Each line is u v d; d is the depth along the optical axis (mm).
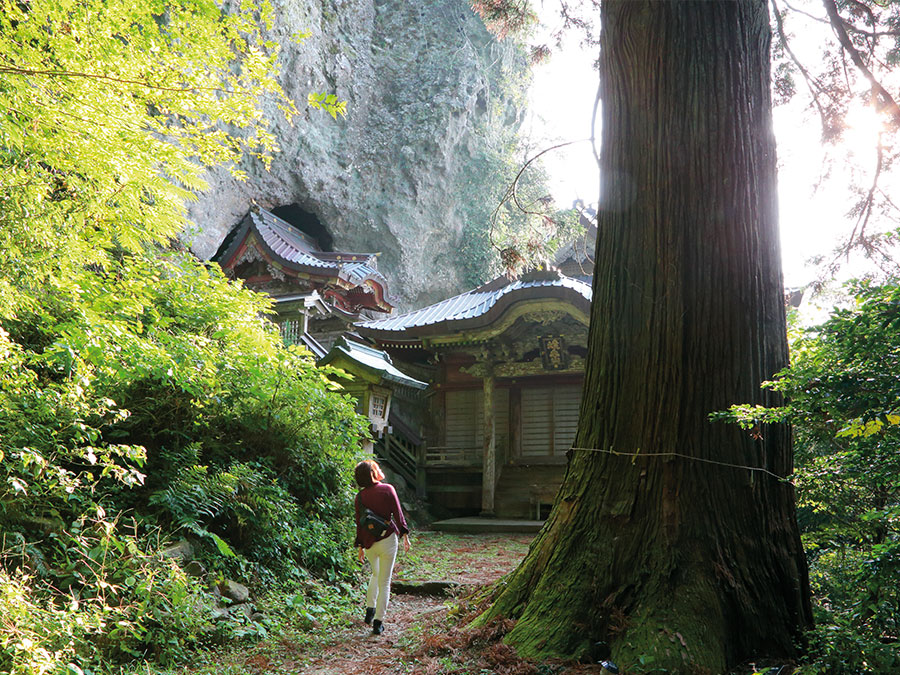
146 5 4754
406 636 5168
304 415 7660
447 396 18219
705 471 4301
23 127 4637
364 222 27312
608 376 4703
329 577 6977
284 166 24484
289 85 23781
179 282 7586
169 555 5219
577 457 4805
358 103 27031
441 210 29141
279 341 7730
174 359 5957
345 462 8070
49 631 3729
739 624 4023
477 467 16781
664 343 4477
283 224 25141
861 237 7492
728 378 4379
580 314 14789
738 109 4641
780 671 3756
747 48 4785
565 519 4652
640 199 4707
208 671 4352
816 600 4832
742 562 4164
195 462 6316
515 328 15836
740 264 4496
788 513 4480
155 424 6484
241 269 21062
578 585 4309
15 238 4891
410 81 28344
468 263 30156
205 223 22531
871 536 4684
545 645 4113
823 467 4160
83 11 4688
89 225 5805
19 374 4750
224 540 6141
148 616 4457
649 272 4602
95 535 4977
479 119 30703
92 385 5648
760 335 4500
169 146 5473
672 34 4664
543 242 7684
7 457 4574
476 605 5176
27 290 5305
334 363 9992
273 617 5531
